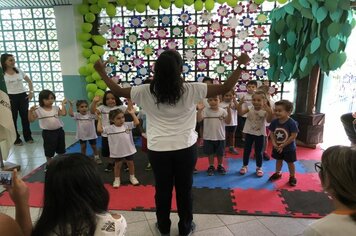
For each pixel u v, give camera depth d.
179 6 3.54
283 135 2.48
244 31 3.62
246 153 2.79
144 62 3.94
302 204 2.21
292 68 3.25
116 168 2.57
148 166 2.98
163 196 1.62
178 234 1.84
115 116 2.51
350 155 0.76
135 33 3.82
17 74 3.67
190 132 1.50
